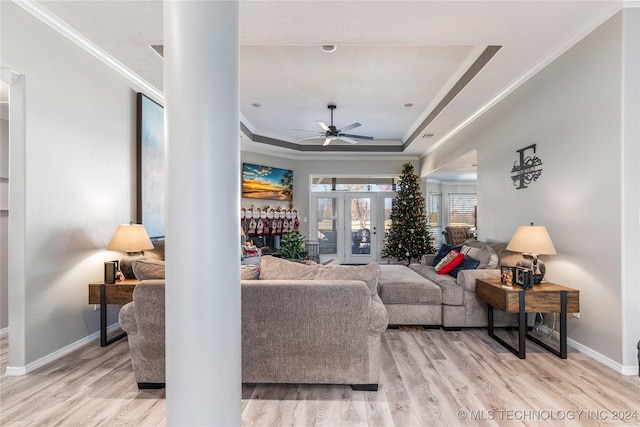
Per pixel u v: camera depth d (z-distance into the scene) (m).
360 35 3.00
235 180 1.32
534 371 2.67
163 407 2.17
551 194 3.44
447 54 3.96
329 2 2.54
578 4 2.60
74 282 3.17
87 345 3.25
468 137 5.57
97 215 3.47
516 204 4.09
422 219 7.99
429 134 6.45
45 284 2.85
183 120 1.24
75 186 3.18
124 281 3.29
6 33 2.53
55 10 2.73
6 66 2.54
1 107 3.50
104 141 3.58
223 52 1.27
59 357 2.95
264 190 8.18
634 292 2.60
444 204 10.26
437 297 3.74
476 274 3.69
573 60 3.11
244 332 2.35
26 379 2.54
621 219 2.62
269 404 2.21
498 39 3.07
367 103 5.67
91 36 3.12
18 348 2.63
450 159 6.47
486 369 2.71
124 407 2.17
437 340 3.40
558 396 2.29
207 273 1.24
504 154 4.36
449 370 2.70
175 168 1.25
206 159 1.24
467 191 10.27
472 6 2.60
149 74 3.97
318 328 2.34
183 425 1.26
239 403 1.35
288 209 8.77
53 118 2.93
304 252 6.73
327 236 9.27
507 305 2.94
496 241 4.60
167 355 1.30
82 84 3.27
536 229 3.17
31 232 2.72
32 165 2.73
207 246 1.24
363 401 2.24
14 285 2.65
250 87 5.00
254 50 3.90
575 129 3.09
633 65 2.59
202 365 1.24
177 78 1.25
